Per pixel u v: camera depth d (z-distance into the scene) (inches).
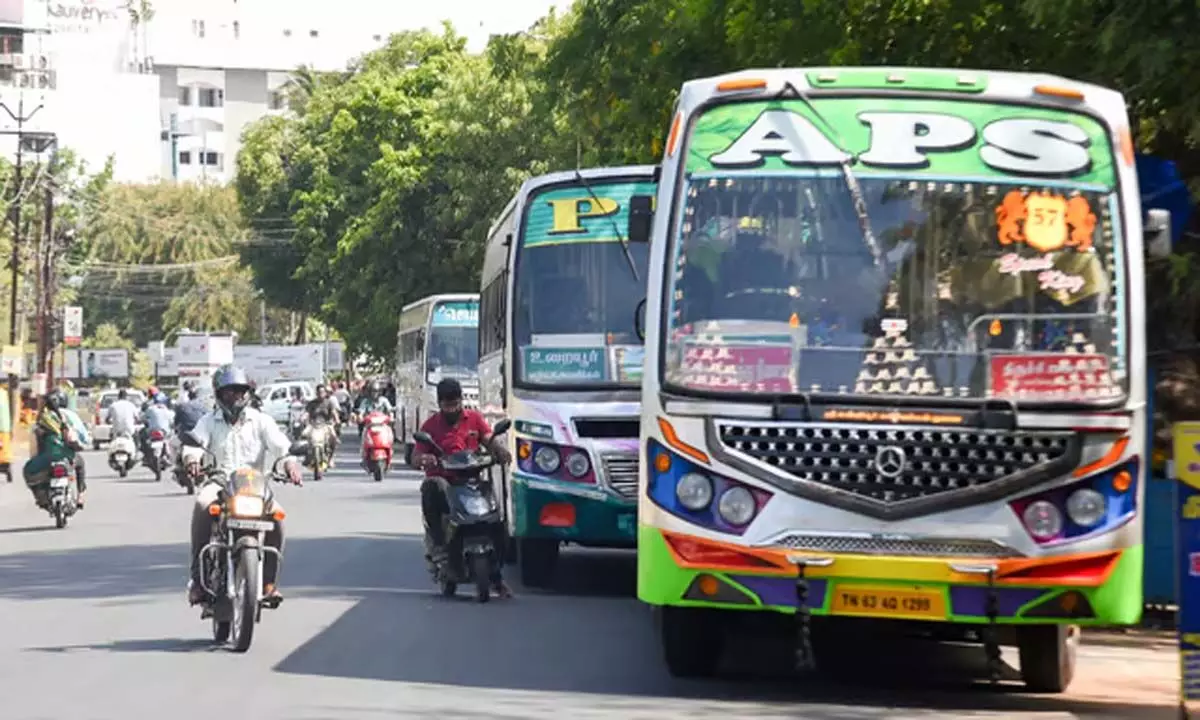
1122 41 802.8
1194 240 916.6
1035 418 620.4
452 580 1005.8
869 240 642.2
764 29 1048.8
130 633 876.0
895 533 618.2
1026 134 650.2
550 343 1030.4
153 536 1520.7
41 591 1087.6
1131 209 644.7
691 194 653.9
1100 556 619.2
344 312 3949.3
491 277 1248.8
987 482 618.8
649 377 644.7
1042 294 635.5
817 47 1025.5
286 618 920.3
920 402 622.2
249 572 786.8
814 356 633.0
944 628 716.0
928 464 620.4
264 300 5319.9
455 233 3710.6
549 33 2282.2
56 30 7701.8
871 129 653.9
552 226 1043.3
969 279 637.3
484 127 3422.7
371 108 4116.6
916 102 655.8
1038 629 692.7
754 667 765.3
